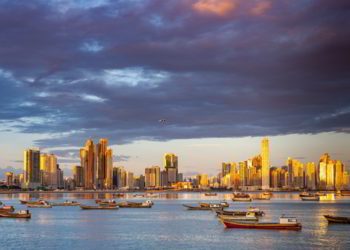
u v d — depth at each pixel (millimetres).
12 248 127250
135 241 138375
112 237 147250
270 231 156125
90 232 160375
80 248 126688
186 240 139250
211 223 189750
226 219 174875
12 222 197500
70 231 163375
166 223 191500
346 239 138000
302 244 130000
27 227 176875
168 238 144000
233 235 148250
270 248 124625
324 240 136500
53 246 130125
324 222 188125
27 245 132000
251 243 132375
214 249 124125
